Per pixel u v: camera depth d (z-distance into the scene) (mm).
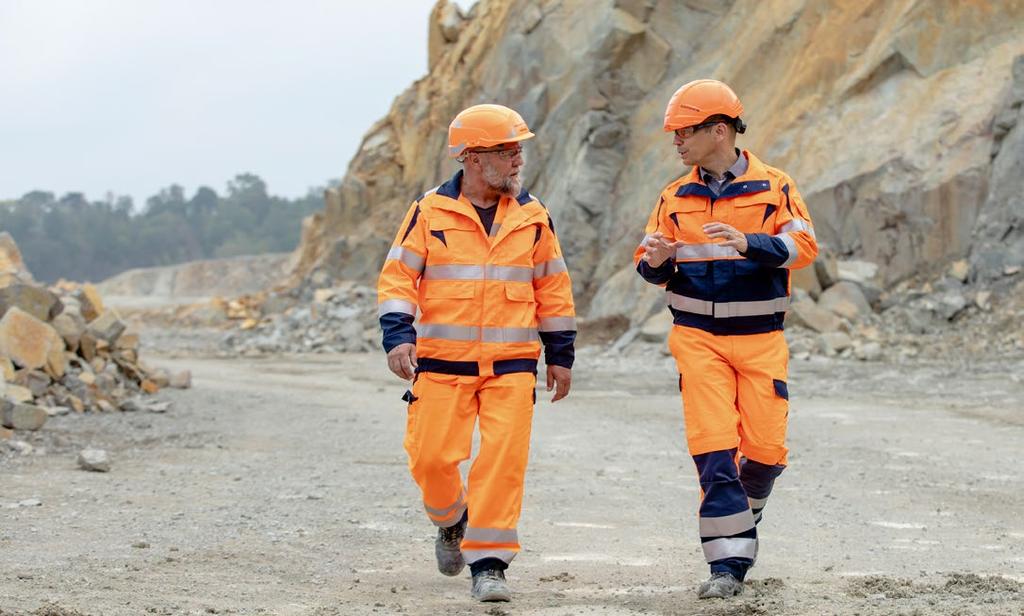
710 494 5168
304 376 22078
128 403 14508
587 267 29172
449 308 5320
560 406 15344
